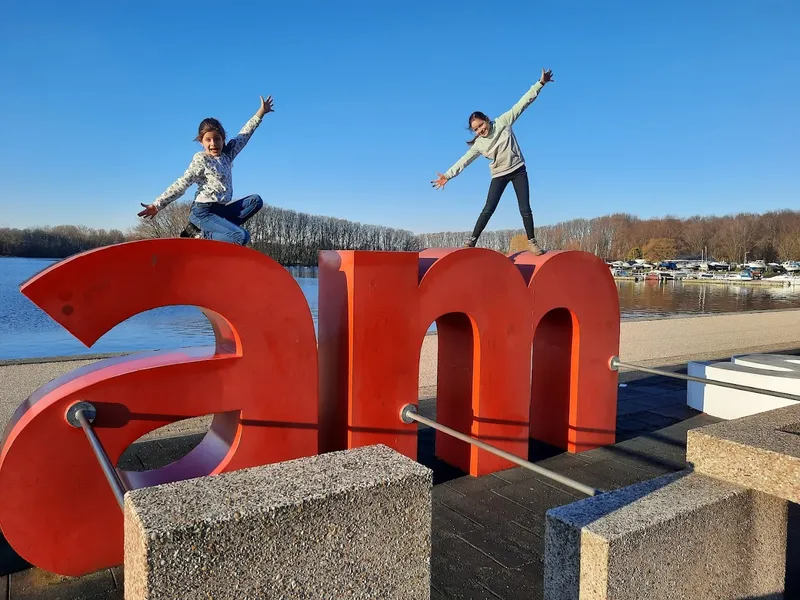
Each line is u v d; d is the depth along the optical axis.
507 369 5.36
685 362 11.25
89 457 3.53
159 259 3.56
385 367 4.61
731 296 44.22
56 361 7.91
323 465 2.02
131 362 3.83
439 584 3.54
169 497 1.73
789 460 2.32
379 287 4.54
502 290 5.23
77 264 3.30
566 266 5.71
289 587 1.72
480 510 4.58
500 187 6.08
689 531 2.28
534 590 3.49
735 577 2.50
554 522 2.23
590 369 6.00
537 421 6.41
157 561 1.49
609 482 5.21
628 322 14.95
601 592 2.05
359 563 1.85
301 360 4.16
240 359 3.92
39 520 3.43
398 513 1.91
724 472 2.55
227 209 4.76
